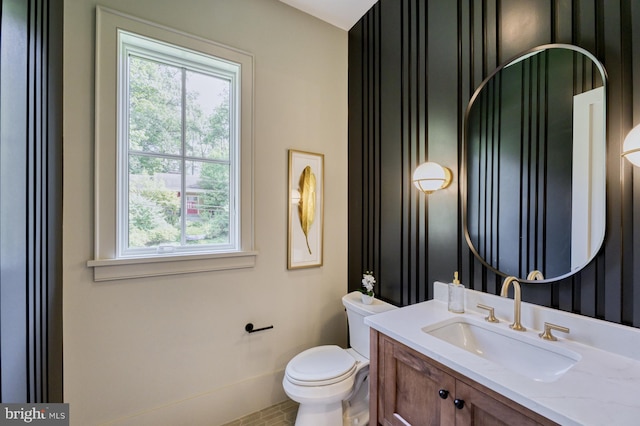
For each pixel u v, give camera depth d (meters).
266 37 1.87
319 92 2.12
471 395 0.84
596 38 0.96
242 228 1.78
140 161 1.54
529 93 1.14
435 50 1.54
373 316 1.28
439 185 1.47
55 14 1.19
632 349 0.85
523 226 1.16
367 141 2.06
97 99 1.36
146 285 1.49
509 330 1.09
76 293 1.32
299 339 2.03
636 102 0.88
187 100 1.68
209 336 1.67
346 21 2.14
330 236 2.19
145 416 1.48
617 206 0.91
